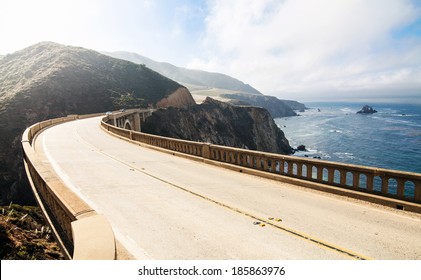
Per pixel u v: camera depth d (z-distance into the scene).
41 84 77.19
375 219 6.90
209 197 8.72
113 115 52.34
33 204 46.41
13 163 51.34
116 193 9.16
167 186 10.03
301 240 5.84
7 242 8.49
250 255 5.24
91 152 17.94
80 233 4.09
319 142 103.62
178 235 6.09
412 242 5.74
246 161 12.55
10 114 62.75
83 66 100.56
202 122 103.44
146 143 21.08
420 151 78.50
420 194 7.32
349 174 46.62
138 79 114.50
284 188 9.71
